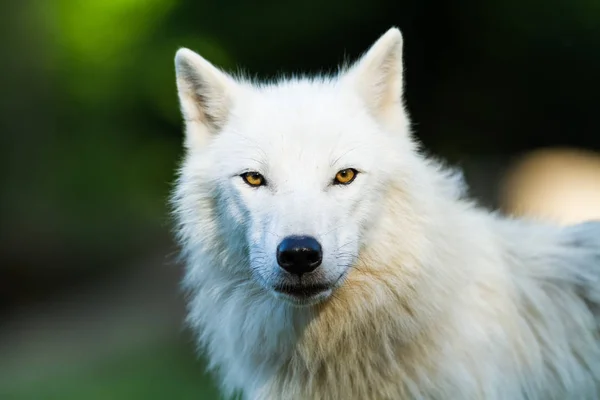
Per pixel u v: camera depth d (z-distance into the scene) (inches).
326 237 211.2
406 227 229.1
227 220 232.2
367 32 791.1
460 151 867.4
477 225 252.7
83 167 1017.5
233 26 817.5
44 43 1021.8
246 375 246.8
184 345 611.2
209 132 250.5
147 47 956.0
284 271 207.5
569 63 826.8
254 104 240.7
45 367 625.6
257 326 235.8
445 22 798.5
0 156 992.2
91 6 1007.6
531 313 250.2
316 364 235.0
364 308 230.5
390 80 243.0
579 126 888.3
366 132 229.8
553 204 869.2
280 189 219.1
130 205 1011.9
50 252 971.9
